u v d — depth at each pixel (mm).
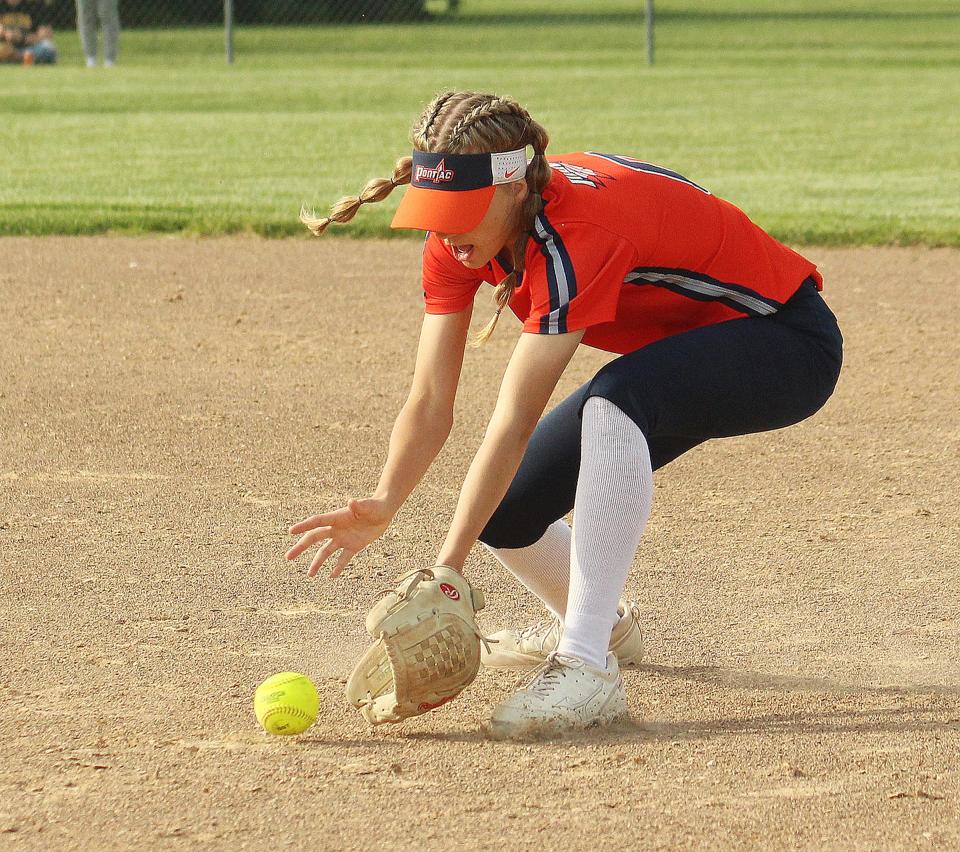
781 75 83438
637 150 51500
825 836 9367
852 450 20094
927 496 18062
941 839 9320
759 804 9852
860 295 30031
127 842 9312
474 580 15297
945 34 121688
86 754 10781
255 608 14344
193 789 10109
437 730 11367
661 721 11570
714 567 15656
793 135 56312
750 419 11383
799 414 11641
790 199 41094
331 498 17812
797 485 18578
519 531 11930
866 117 62406
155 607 14320
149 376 23719
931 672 12695
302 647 13336
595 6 167625
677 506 17766
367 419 21391
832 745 10953
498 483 10695
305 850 9180
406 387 23234
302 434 20578
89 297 29734
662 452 11984
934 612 14297
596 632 11219
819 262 33344
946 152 51625
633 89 74750
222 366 24438
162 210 39469
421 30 129625
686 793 10039
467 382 23766
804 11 157875
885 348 25812
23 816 9695
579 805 9828
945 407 22172
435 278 11461
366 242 36094
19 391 22641
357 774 10383
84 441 20109
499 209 10289
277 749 10898
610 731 11289
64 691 12172
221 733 11242
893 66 89875
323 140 55281
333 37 121562
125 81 82125
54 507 17375
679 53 101875
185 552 15914
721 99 69875
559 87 75750
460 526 10883
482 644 13141
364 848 9203
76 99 71625
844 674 12672
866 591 14906
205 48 110875
